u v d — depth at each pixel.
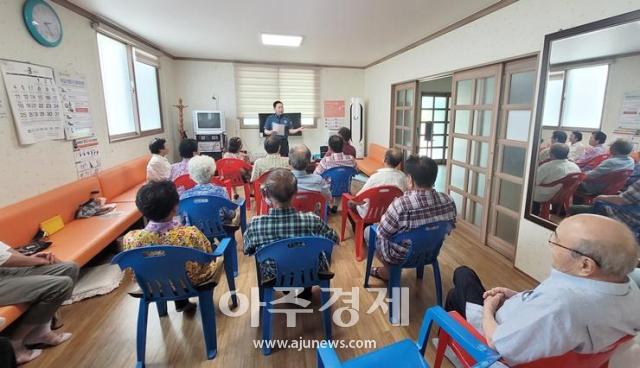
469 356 1.16
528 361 0.89
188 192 2.24
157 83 5.10
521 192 2.57
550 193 2.26
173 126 5.76
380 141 5.92
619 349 0.94
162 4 2.94
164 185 1.49
